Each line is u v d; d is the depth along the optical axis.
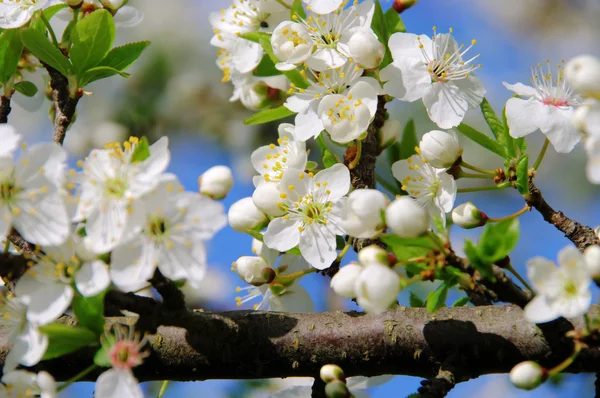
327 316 0.70
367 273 0.67
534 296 0.67
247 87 0.76
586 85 0.66
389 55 0.73
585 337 0.67
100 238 0.67
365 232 0.68
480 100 0.72
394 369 0.70
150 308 0.68
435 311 0.68
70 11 0.75
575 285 0.66
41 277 0.68
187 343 0.70
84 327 0.68
